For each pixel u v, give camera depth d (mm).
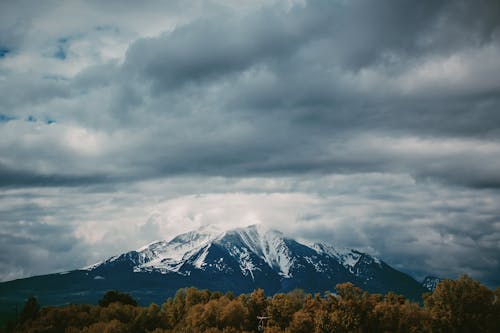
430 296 178750
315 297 176125
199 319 177250
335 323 154875
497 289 171500
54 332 184750
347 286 169250
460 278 171125
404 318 162500
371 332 160250
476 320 158750
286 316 174000
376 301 183125
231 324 174500
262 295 193375
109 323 173500
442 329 160000
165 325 190875
